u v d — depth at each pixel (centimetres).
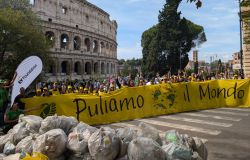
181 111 1805
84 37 10144
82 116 1494
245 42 2502
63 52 9088
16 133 757
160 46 7588
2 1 5006
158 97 1730
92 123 1516
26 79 1267
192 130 1280
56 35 8912
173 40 7494
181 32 7512
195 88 1866
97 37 10906
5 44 4409
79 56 9756
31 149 671
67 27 9300
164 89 1750
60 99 1445
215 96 1931
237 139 1122
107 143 601
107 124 1520
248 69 3247
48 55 4909
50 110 1415
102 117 1545
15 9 5050
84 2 10212
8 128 1171
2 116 1258
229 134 1198
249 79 1931
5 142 754
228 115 1634
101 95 1552
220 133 1217
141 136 656
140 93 1670
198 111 1806
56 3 9012
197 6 635
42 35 4866
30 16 4978
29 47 4494
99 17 11194
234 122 1433
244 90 1925
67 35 9381
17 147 693
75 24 9800
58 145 627
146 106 1686
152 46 7719
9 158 617
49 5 8788
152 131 692
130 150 591
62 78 8944
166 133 727
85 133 659
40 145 626
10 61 4650
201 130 1276
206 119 1527
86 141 634
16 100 1279
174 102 1780
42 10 8506
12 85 1268
